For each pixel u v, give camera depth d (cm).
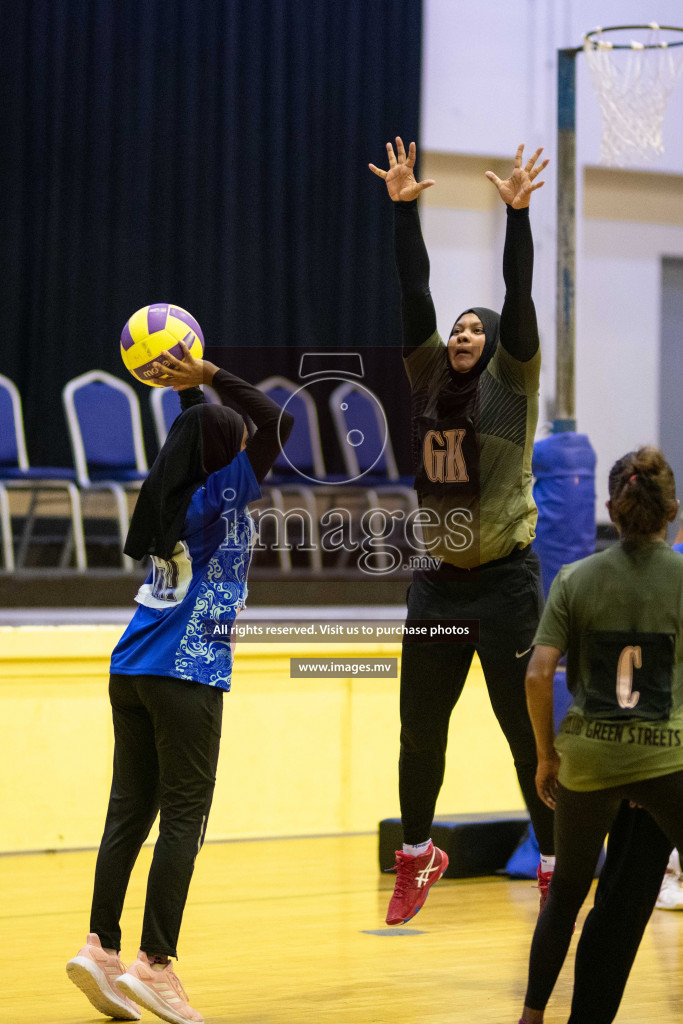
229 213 2264
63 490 1922
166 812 808
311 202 2356
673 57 1611
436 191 2503
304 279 2333
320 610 1611
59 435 2128
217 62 2272
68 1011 854
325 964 988
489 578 891
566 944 718
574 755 689
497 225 2555
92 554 1950
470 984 934
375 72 2367
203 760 812
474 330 898
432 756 916
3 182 2106
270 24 2314
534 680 700
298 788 1535
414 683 898
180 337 835
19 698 1405
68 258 2153
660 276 2678
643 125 1614
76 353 2156
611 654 689
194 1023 789
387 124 2384
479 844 1367
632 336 2652
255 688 1516
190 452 820
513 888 1302
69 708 1425
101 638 1427
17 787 1405
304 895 1238
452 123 2448
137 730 838
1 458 1823
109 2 2178
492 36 2467
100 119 2173
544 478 1322
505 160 2533
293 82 2331
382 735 1570
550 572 1309
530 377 881
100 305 2170
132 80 2203
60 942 1038
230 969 973
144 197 2202
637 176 2638
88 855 1402
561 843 708
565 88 1363
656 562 694
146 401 2164
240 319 2288
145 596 836
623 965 709
